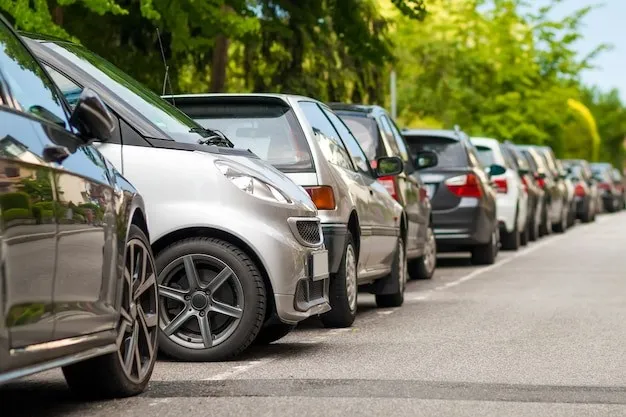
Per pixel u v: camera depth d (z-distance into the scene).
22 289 7.79
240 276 12.28
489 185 29.66
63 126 9.11
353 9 31.83
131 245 9.87
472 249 29.36
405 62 53.06
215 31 25.47
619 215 76.31
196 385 10.66
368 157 20.12
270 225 12.41
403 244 19.33
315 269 12.99
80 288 8.71
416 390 10.39
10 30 8.92
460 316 17.23
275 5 31.11
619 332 15.10
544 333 15.00
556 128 71.25
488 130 67.62
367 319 16.84
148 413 9.23
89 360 9.55
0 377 7.47
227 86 34.19
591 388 10.59
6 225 7.59
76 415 9.15
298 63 33.16
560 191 48.41
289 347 13.59
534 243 40.91
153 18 23.89
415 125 68.56
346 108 20.77
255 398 9.95
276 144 14.84
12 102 8.30
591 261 31.11
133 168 12.38
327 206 14.77
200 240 12.34
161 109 13.02
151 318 10.35
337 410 9.38
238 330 12.28
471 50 66.00
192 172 12.39
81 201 8.75
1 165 7.61
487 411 9.38
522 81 67.75
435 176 28.05
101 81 12.69
